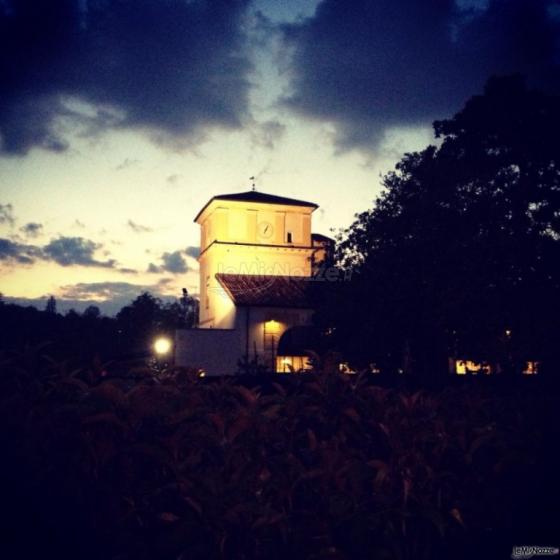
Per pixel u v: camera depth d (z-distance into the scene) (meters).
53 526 2.61
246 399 3.71
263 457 3.17
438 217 18.55
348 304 20.61
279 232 44.72
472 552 3.48
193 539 2.72
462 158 20.02
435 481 3.42
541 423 4.09
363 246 21.44
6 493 2.57
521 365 15.09
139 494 2.87
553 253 17.00
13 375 3.28
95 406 2.95
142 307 78.75
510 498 3.67
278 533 2.95
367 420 3.75
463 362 18.70
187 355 33.25
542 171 19.16
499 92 19.95
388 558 3.13
